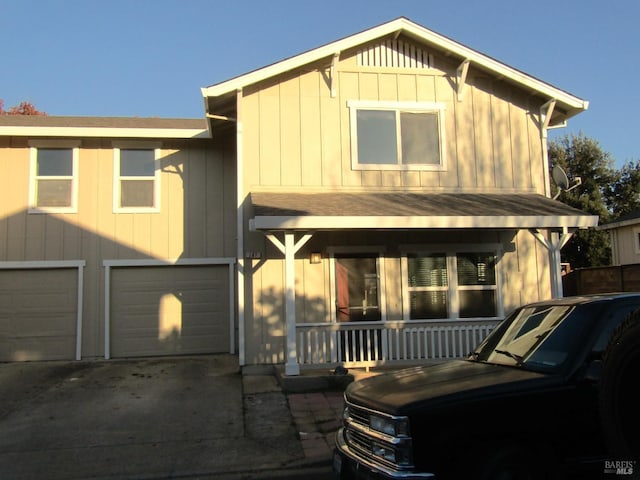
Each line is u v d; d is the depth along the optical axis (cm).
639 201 3084
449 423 371
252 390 884
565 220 962
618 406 332
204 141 1278
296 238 1039
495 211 975
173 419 733
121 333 1222
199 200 1265
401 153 1119
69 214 1223
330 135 1095
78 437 664
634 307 427
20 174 1218
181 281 1249
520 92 1173
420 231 1097
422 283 1090
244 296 1035
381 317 1063
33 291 1209
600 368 374
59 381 970
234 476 548
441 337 1050
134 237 1238
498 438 376
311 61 1067
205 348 1240
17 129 1184
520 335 481
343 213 916
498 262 1108
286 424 705
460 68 1132
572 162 3125
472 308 1098
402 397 396
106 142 1248
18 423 721
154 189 1254
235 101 1093
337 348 1001
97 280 1220
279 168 1073
